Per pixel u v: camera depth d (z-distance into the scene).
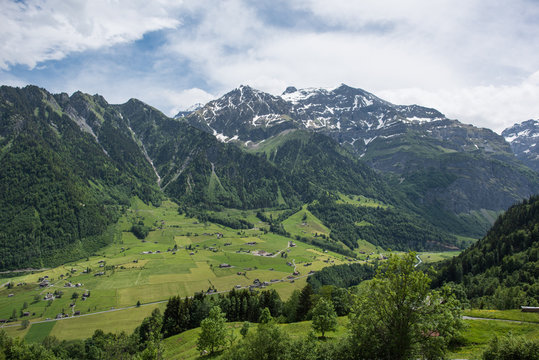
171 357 94.56
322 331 89.19
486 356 51.16
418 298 43.56
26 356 100.81
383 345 44.78
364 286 49.62
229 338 90.00
